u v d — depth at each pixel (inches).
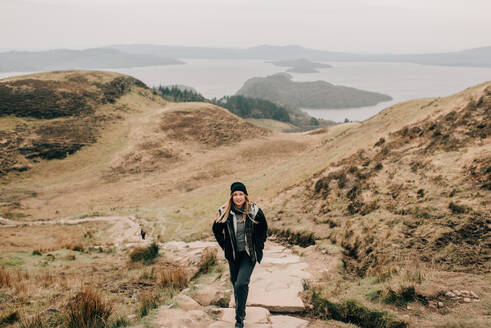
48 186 1926.7
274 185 1055.0
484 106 515.5
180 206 1302.9
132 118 3243.1
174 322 145.3
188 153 2591.0
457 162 387.9
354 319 158.2
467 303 148.0
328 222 409.1
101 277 321.1
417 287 169.0
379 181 456.1
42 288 260.8
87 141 2554.1
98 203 1641.2
